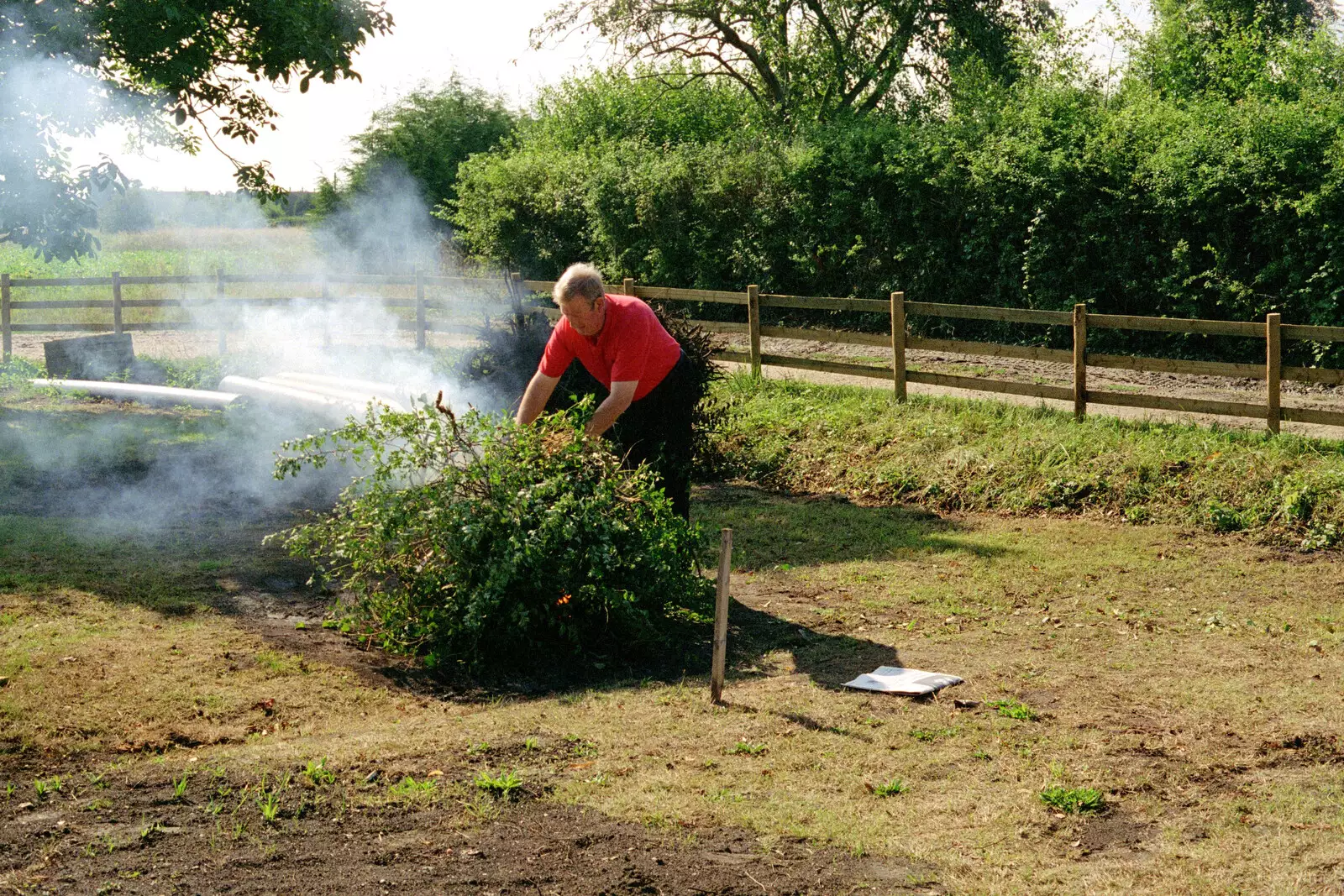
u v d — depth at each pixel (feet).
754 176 69.31
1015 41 79.92
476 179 84.99
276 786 13.57
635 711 16.71
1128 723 16.44
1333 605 22.76
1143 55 75.10
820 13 83.30
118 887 11.23
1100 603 23.02
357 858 11.98
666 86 92.22
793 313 69.82
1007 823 13.24
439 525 19.08
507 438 19.88
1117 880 11.94
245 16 39.96
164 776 13.79
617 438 21.81
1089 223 55.16
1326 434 34.01
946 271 61.77
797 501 32.58
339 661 18.51
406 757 14.61
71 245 40.40
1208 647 20.20
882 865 12.20
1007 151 58.03
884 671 18.61
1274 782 14.44
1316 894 11.66
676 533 20.72
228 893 11.21
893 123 74.02
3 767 14.05
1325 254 48.73
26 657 17.42
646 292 47.01
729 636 20.76
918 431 35.81
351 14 41.57
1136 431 34.17
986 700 17.35
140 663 17.58
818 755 15.14
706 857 12.24
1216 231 51.70
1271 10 81.61
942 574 24.98
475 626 18.31
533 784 13.93
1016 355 37.24
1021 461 32.96
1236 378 48.80
